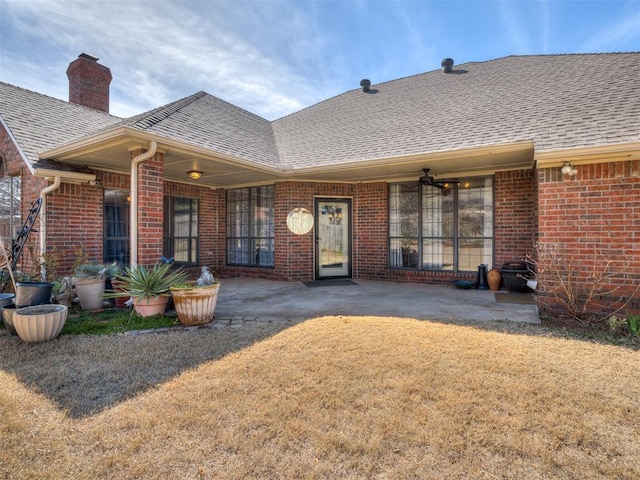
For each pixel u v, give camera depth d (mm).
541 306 5801
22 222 7500
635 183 5238
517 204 8164
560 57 9930
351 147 8805
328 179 9727
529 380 3232
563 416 2652
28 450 2291
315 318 5535
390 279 9641
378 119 9930
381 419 2615
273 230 10180
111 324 5109
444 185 9016
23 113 8234
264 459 2203
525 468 2135
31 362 3707
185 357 3844
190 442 2361
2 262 6762
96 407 2805
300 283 9336
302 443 2354
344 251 10234
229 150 7777
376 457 2223
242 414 2688
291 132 11117
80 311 5941
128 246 8336
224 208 11094
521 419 2611
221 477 2055
